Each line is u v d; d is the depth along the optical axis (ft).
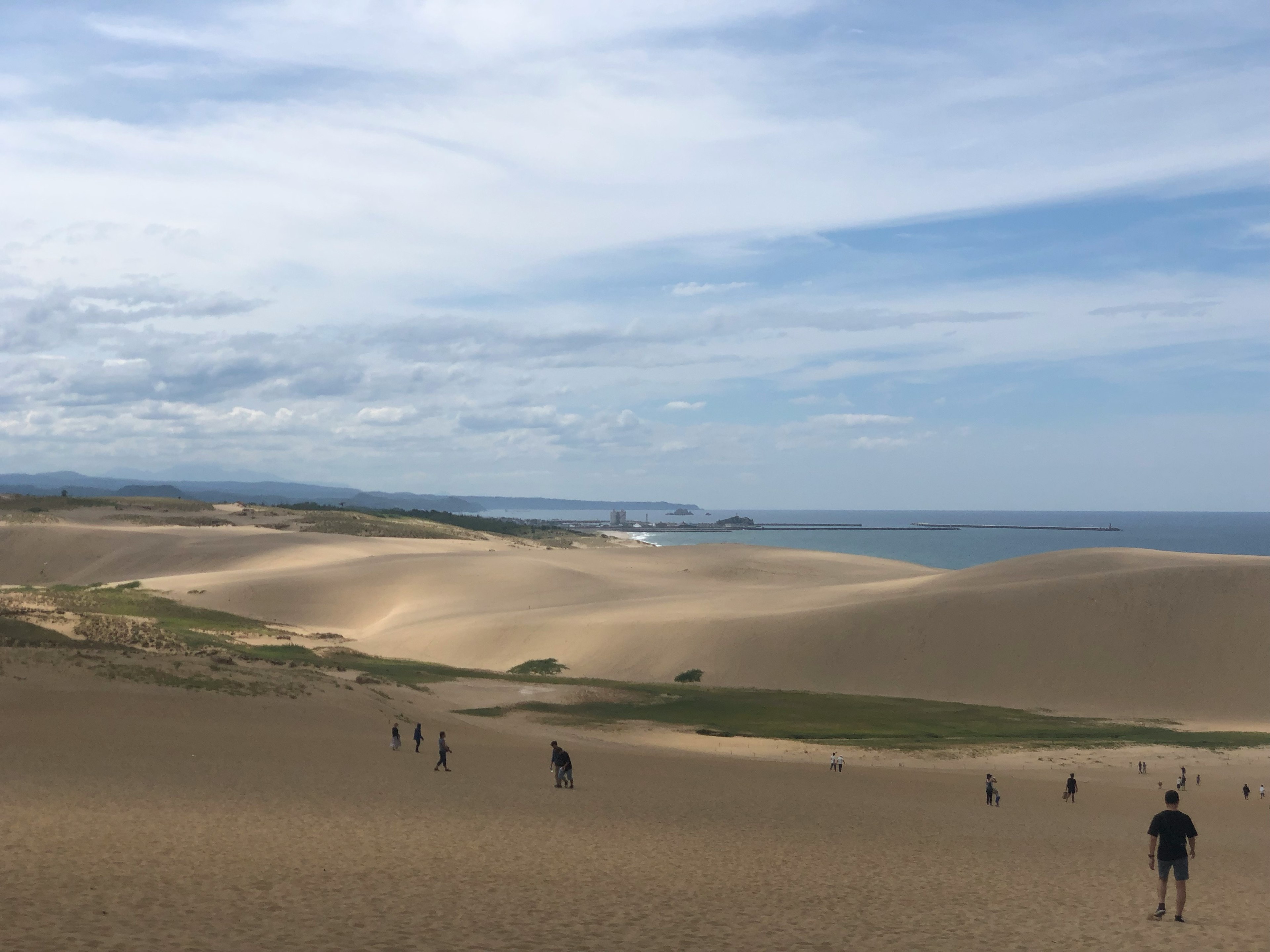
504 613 345.51
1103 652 257.55
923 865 64.80
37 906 38.86
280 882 46.47
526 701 211.41
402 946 36.32
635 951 37.93
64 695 131.23
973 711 225.35
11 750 94.48
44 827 57.11
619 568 471.62
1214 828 103.14
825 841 74.33
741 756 164.66
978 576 335.88
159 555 481.05
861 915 47.24
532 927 40.83
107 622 247.50
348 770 100.78
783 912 46.98
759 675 265.13
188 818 64.08
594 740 171.83
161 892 42.78
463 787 94.58
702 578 453.17
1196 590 273.13
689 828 76.43
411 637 316.60
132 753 98.73
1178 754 181.47
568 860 58.08
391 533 654.12
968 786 134.00
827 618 285.02
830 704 224.74
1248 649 250.98
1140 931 45.98
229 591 383.04
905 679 258.16
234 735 121.60
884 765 163.12
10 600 305.53
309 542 514.68
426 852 57.72
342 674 212.02
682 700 219.00
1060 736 197.98
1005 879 60.13
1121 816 108.47
